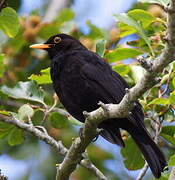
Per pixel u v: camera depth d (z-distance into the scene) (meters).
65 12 15.39
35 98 12.83
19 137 13.05
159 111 12.48
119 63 13.44
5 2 11.95
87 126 10.46
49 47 13.73
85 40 14.87
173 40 8.60
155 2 11.63
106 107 9.91
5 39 15.00
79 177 16.19
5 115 12.23
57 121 13.16
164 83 12.36
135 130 11.61
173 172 11.17
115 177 16.55
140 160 13.17
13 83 15.32
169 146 13.85
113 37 14.34
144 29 12.42
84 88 12.25
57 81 12.55
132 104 9.58
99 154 16.61
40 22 15.09
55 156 16.62
